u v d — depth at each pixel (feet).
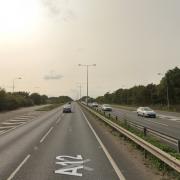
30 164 43.91
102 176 36.65
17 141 70.54
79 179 35.42
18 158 48.67
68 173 38.32
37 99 535.60
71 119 148.05
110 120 104.42
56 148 59.11
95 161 45.78
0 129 102.78
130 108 285.23
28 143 66.85
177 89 328.49
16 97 355.15
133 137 59.11
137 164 43.34
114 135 81.15
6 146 62.54
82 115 182.50
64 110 216.95
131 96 419.95
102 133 86.43
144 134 61.21
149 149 44.52
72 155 51.13
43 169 40.60
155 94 350.23
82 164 43.68
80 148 58.85
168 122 124.98
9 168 41.29
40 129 100.48
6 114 205.98
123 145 62.54
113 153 52.75
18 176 36.78
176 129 94.79
